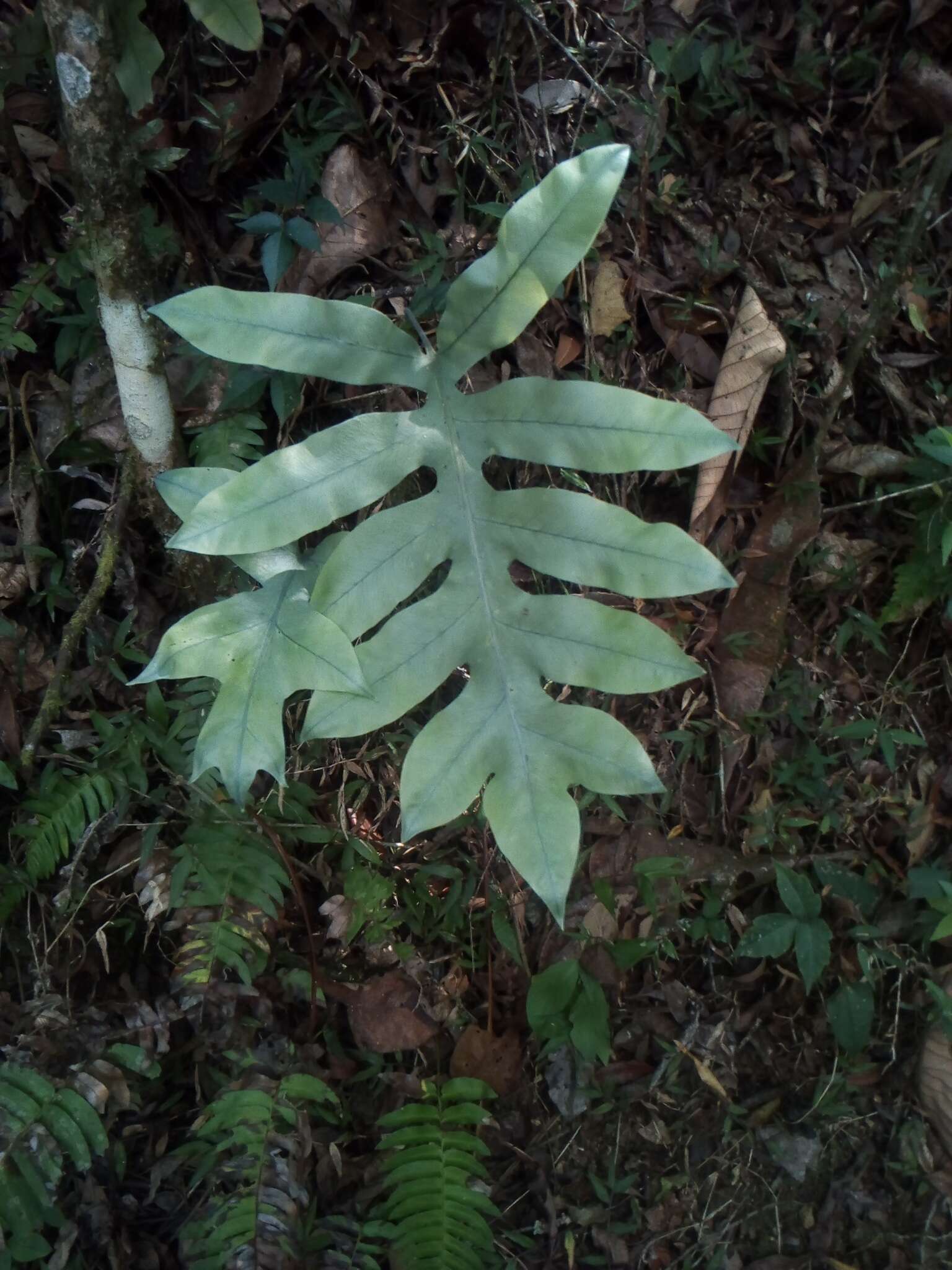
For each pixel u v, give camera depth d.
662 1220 1.08
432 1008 1.04
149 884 0.95
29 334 0.99
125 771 0.96
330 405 1.03
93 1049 0.92
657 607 1.11
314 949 1.03
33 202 0.96
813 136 1.20
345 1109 1.02
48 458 0.98
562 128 1.11
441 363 0.69
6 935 0.96
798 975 1.13
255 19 0.70
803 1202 1.11
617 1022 1.09
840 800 1.15
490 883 1.06
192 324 0.65
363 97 1.04
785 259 1.17
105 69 0.69
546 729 0.66
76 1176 0.95
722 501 1.11
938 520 1.09
